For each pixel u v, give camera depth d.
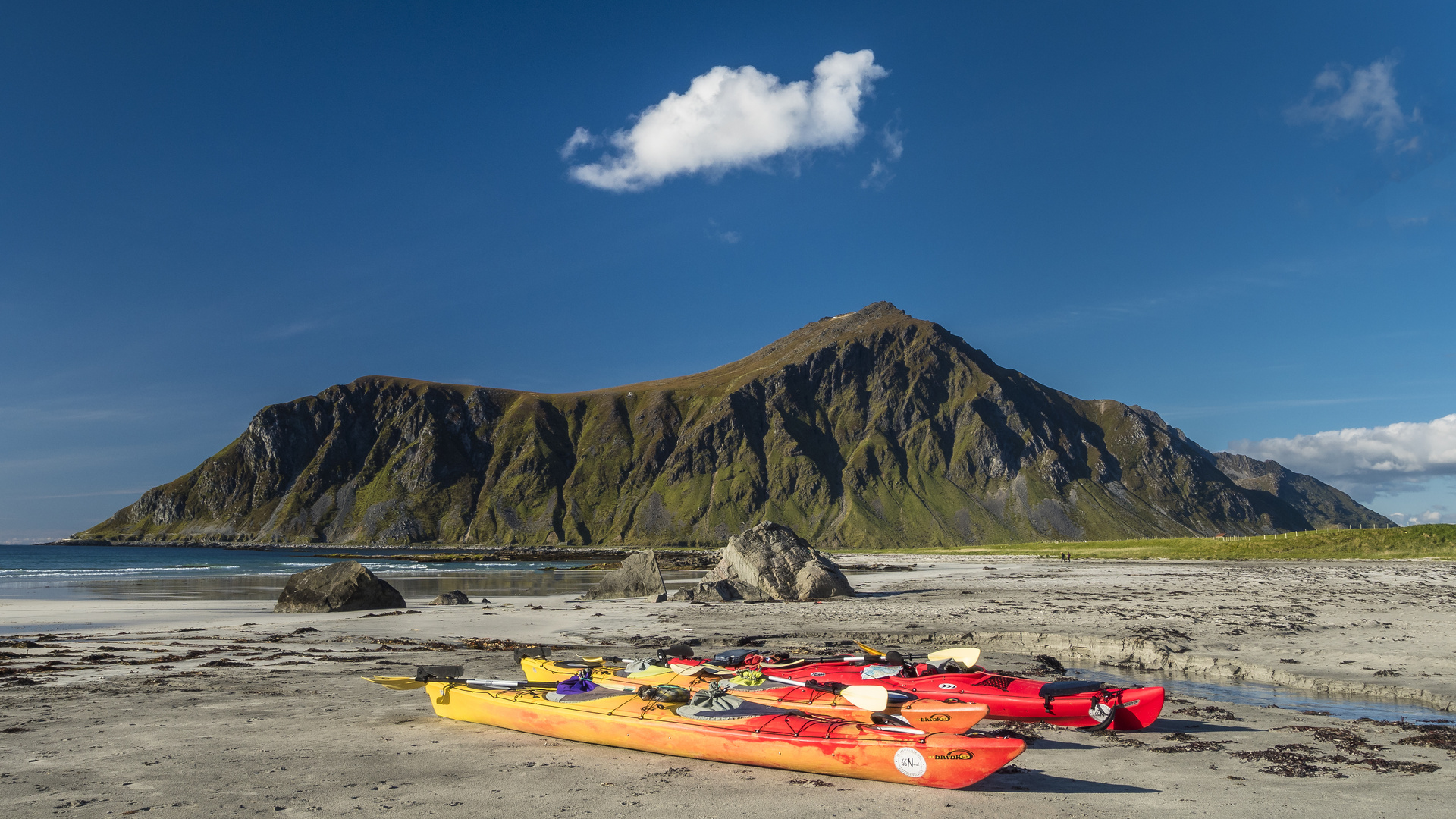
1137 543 112.94
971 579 62.81
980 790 10.85
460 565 125.12
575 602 44.88
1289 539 81.56
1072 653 24.83
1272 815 9.79
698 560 121.62
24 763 11.66
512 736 13.74
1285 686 19.25
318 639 27.92
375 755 12.37
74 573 89.94
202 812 9.56
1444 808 10.05
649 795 10.52
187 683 18.66
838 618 33.75
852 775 11.35
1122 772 11.83
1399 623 27.94
